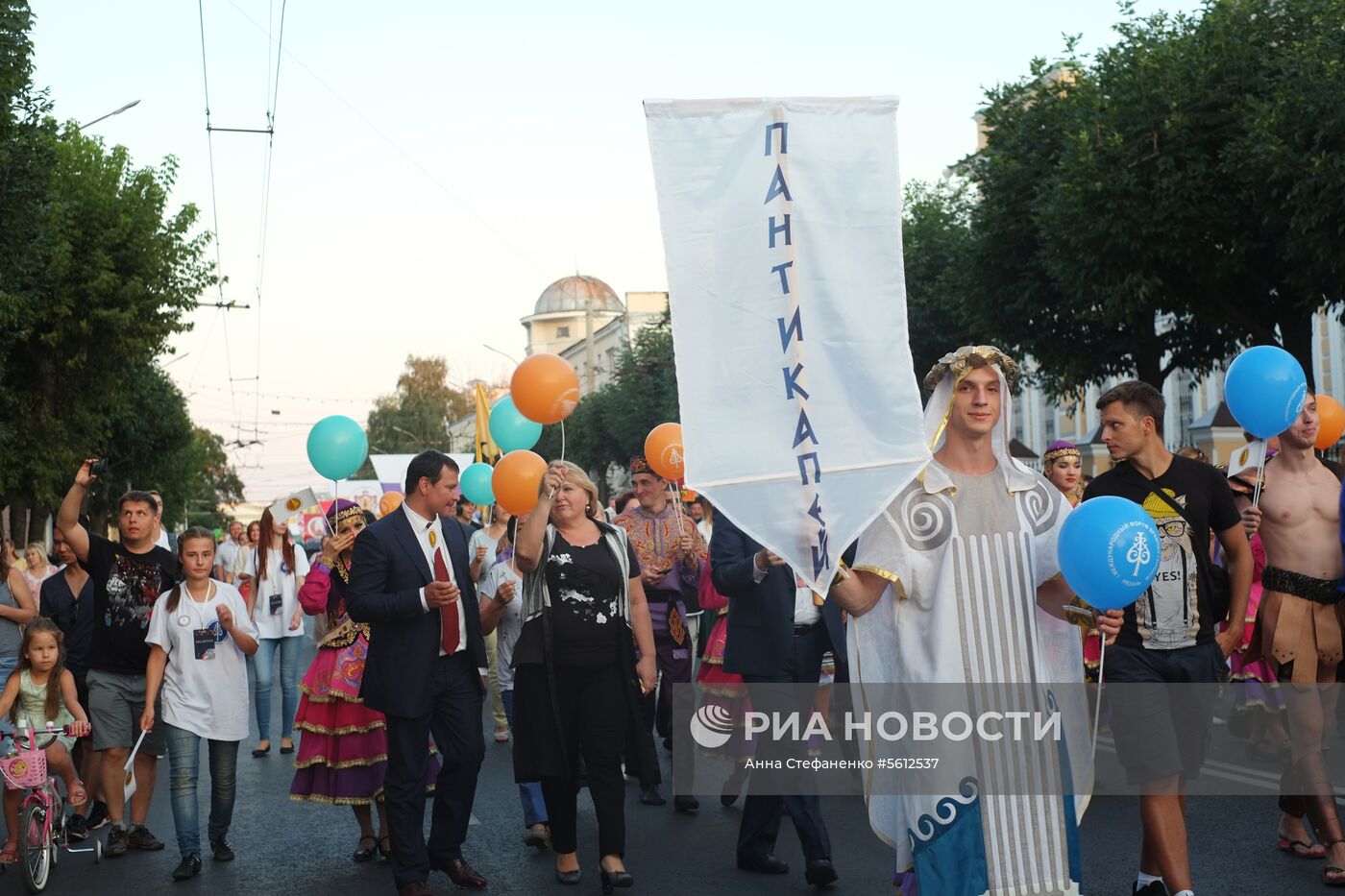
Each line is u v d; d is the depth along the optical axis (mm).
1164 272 20672
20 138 17891
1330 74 17406
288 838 7980
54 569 10898
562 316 113625
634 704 6402
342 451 9359
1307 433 6574
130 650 7742
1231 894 5797
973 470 4527
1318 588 6453
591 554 6387
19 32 17281
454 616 6637
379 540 6523
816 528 4328
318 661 7406
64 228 27109
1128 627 5402
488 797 8977
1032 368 29891
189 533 7316
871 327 4379
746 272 4371
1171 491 5500
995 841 4336
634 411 52219
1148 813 5316
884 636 4484
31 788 6969
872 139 4418
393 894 6594
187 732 7156
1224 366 25875
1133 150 19422
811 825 6301
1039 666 4469
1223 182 19266
